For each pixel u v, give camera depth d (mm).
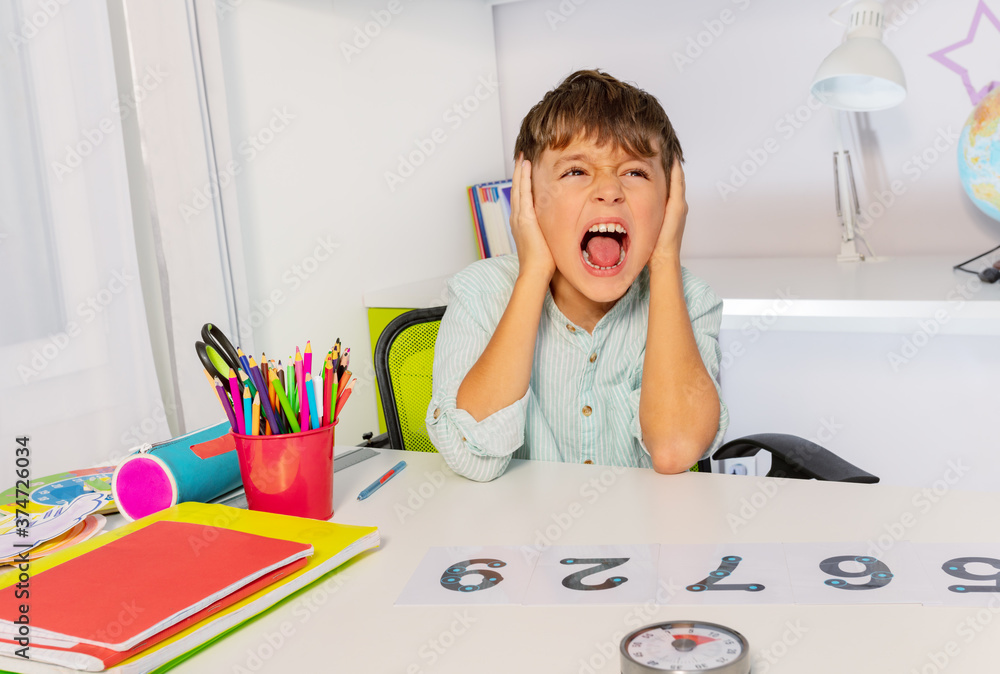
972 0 1545
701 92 1825
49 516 738
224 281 1292
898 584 542
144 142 1172
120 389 1150
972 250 1630
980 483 1576
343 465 901
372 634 519
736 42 1767
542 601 549
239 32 1382
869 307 1297
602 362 977
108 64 1121
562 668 466
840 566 574
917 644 472
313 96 1529
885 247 1713
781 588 546
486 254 1938
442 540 667
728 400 1760
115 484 746
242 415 708
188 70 1215
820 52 1688
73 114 1090
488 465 807
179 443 781
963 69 1577
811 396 1676
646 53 1865
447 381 897
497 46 2035
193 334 1237
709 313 1019
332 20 1559
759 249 1831
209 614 519
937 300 1259
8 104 1030
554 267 877
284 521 671
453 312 991
